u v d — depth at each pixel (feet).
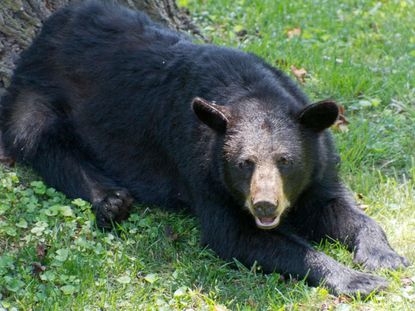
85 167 38.99
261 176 31.30
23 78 41.19
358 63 50.65
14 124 39.88
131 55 39.32
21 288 31.24
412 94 46.93
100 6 41.98
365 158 41.52
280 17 56.24
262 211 30.66
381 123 44.21
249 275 32.78
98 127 39.73
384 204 37.22
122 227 36.04
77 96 40.40
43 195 37.76
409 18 59.57
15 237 34.09
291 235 33.81
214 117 33.19
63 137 39.58
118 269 32.81
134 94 38.68
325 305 30.66
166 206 38.22
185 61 37.63
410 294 30.68
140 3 47.52
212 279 32.76
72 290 31.09
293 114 33.73
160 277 32.78
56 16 42.09
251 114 33.58
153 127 37.99
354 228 34.76
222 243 34.04
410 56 51.55
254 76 35.81
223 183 33.58
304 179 33.71
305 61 49.65
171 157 37.27
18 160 39.52
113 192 37.45
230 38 51.93
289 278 32.83
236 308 30.73
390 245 34.27
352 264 33.53
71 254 33.04
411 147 42.34
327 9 58.90
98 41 40.47
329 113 33.06
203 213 34.86
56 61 40.88
